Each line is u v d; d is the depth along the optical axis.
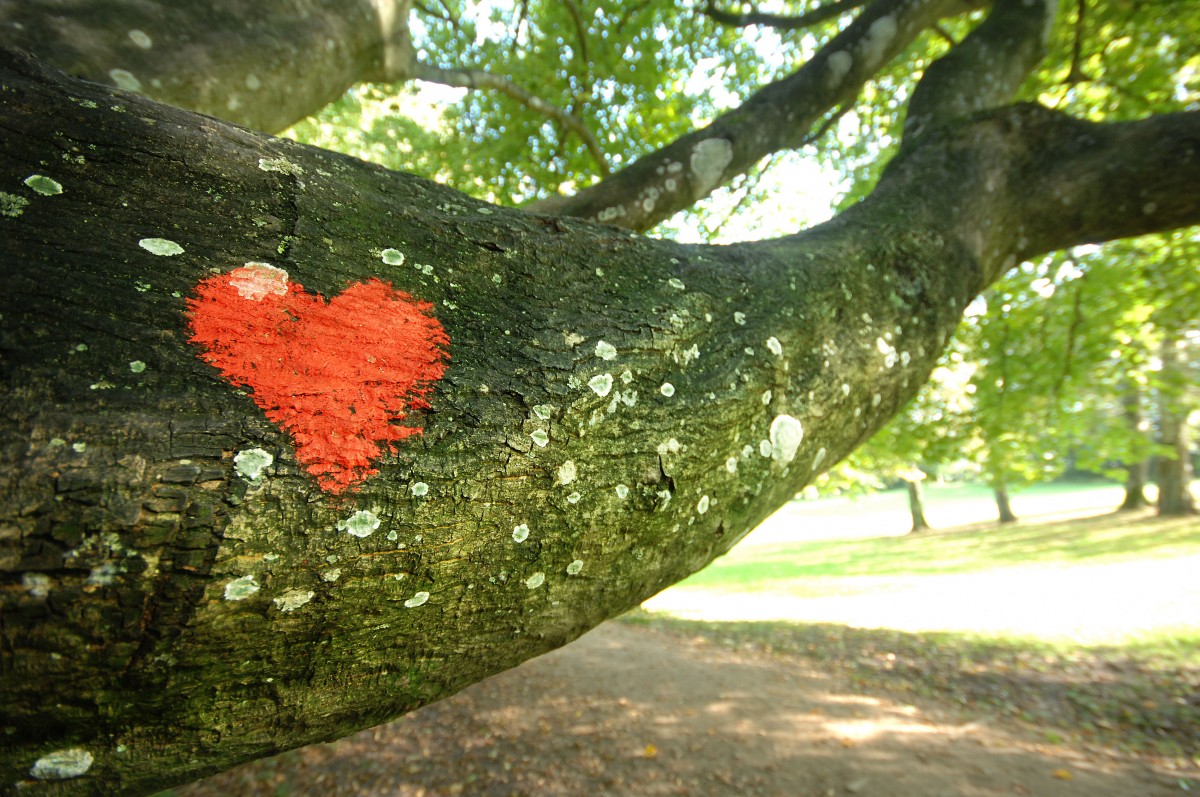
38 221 0.73
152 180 0.84
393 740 4.91
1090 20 4.36
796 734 4.86
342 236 0.95
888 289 1.71
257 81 1.90
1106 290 4.77
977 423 5.29
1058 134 2.25
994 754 4.34
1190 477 14.91
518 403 0.93
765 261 1.50
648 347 1.11
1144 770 3.97
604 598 1.09
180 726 0.75
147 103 0.92
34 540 0.59
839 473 7.25
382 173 1.10
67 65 1.49
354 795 4.07
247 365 0.76
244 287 0.82
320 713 0.85
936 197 2.01
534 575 0.95
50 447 0.61
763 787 4.09
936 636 7.23
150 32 1.68
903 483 41.12
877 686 5.95
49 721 0.66
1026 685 5.56
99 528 0.62
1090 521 15.62
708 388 1.17
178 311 0.76
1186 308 4.66
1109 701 4.99
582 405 0.99
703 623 9.02
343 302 0.88
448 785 4.23
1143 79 4.44
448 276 1.01
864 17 2.99
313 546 0.74
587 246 1.22
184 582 0.67
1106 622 6.95
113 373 0.68
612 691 6.04
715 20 4.35
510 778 4.32
